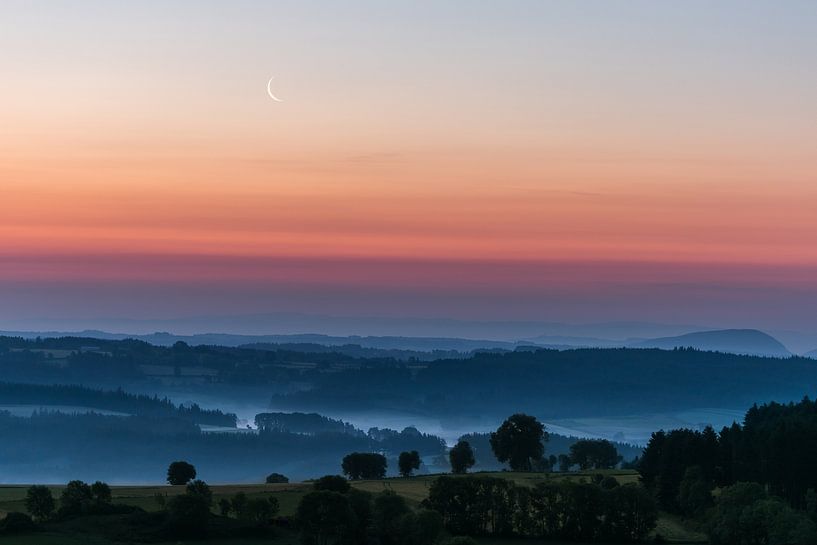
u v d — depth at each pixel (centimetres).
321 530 18988
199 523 19538
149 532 19325
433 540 19338
